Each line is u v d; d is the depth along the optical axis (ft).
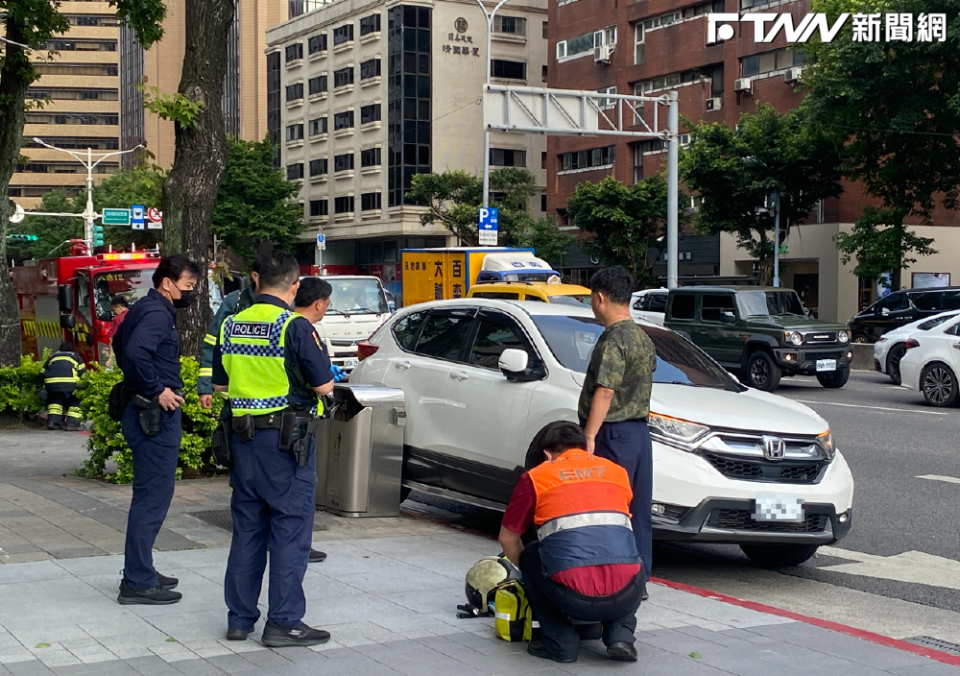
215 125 35.24
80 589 20.08
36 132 456.04
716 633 18.37
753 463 23.07
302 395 17.22
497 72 220.64
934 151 103.40
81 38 456.45
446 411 27.78
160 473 19.10
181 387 19.35
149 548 19.16
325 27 239.91
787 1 137.18
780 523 23.02
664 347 27.76
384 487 28.63
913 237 107.55
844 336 67.67
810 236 134.82
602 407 18.97
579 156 175.73
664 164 129.29
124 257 76.84
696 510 22.45
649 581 22.29
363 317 69.05
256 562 17.26
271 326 16.99
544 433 17.22
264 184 210.59
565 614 16.38
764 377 66.74
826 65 104.22
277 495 16.94
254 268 17.63
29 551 23.30
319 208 245.86
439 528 27.22
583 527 16.29
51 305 81.35
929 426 50.06
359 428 28.25
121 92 419.95
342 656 16.46
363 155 228.02
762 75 139.33
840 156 111.24
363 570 22.25
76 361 53.47
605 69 168.25
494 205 180.45
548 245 169.37
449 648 16.98
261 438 16.92
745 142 120.67
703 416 23.21
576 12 173.99
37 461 40.60
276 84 261.44
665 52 156.25
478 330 28.25
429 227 216.33
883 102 100.32
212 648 16.71
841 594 23.70
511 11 221.25
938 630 20.92
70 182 458.50
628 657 16.38
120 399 19.33
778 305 69.92
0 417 53.93
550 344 26.07
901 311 96.89
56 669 15.55
